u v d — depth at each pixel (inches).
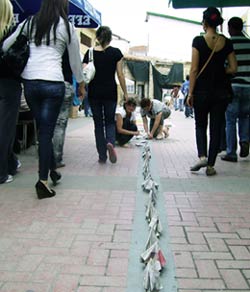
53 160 166.7
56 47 152.3
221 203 148.3
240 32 227.3
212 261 99.0
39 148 149.6
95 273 92.2
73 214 133.0
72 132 380.2
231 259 100.3
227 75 193.2
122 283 87.7
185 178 188.7
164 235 115.9
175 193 161.2
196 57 189.3
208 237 114.7
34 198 150.9
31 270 93.4
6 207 139.7
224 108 192.4
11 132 172.1
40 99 151.4
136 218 129.7
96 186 170.2
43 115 149.6
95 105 217.9
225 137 251.0
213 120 191.6
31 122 243.1
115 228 120.6
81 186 169.9
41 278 89.7
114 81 218.5
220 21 190.4
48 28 148.9
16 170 190.4
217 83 189.8
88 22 292.2
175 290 84.9
